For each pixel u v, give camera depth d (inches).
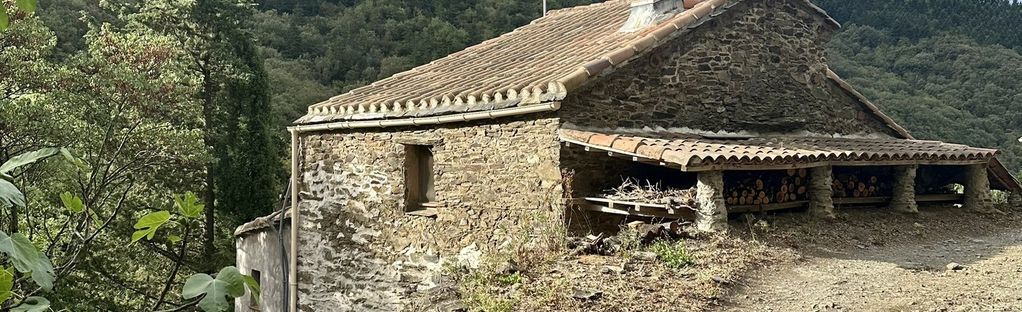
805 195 367.9
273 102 1037.8
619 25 424.5
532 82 319.3
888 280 268.4
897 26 1445.6
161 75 581.3
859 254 311.3
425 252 363.6
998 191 496.1
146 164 556.4
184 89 595.8
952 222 394.3
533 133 317.7
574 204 307.3
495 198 334.0
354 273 398.6
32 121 468.4
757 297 244.2
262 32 1283.2
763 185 349.7
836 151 345.4
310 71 1215.6
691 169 287.0
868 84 1216.8
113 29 730.8
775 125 401.1
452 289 263.6
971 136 1033.5
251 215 740.7
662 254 272.2
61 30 817.5
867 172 413.1
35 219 466.3
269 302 456.1
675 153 287.9
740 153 305.1
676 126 356.5
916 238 352.8
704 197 302.0
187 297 87.1
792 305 236.7
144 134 557.3
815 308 233.6
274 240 454.0
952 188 458.3
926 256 315.3
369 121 380.5
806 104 418.9
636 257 271.3
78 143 502.6
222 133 758.5
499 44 483.2
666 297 236.2
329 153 414.9
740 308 233.0
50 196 482.0
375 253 388.8
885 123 455.8
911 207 397.1
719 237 295.4
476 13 1343.5
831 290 253.4
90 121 538.6
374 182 389.4
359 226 397.4
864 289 255.6
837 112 435.8
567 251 279.1
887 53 1370.6
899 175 402.3
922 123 1057.5
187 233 129.4
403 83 432.8
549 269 262.1
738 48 386.0
